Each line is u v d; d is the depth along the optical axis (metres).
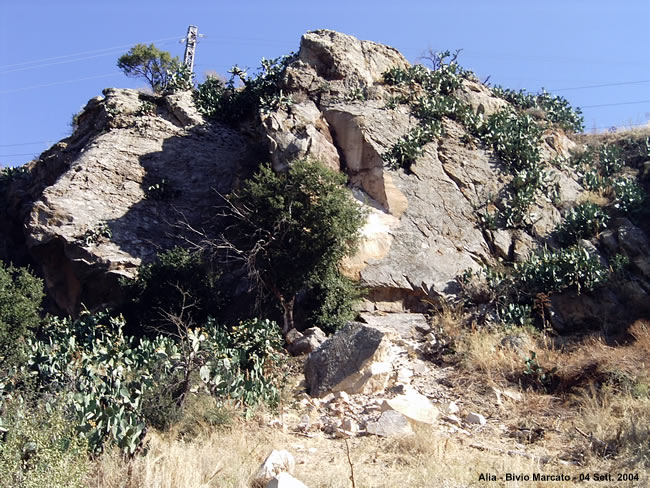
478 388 13.96
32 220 20.59
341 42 24.94
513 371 14.53
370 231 19.48
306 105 22.78
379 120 22.28
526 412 12.88
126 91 26.78
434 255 19.75
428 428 11.59
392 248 19.45
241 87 27.28
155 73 37.06
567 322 17.98
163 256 19.00
